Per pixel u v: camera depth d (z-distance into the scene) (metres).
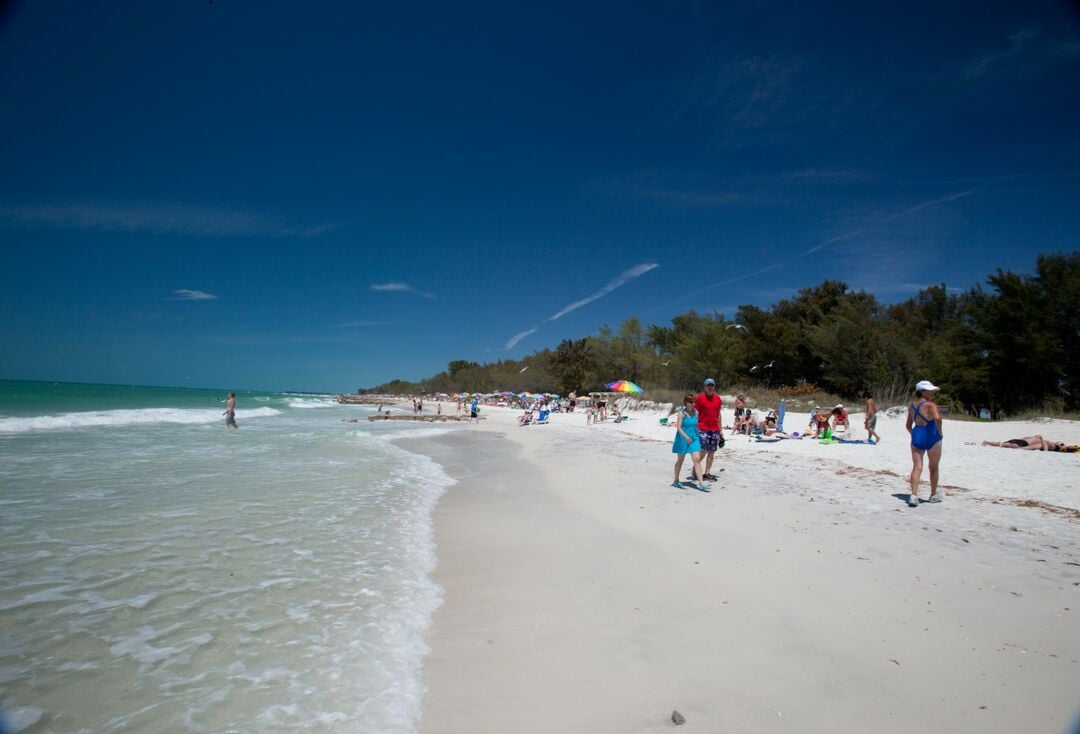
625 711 3.19
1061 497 8.77
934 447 8.28
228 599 4.82
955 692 3.32
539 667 3.74
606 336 60.09
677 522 7.52
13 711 3.08
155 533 6.69
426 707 3.27
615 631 4.26
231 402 25.30
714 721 3.06
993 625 4.22
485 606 4.86
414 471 13.16
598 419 32.06
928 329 38.81
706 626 4.30
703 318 44.41
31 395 51.19
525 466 14.30
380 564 5.96
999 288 26.53
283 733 2.97
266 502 8.73
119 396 64.81
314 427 29.30
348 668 3.71
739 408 21.03
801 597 4.82
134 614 4.43
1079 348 24.45
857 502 8.58
